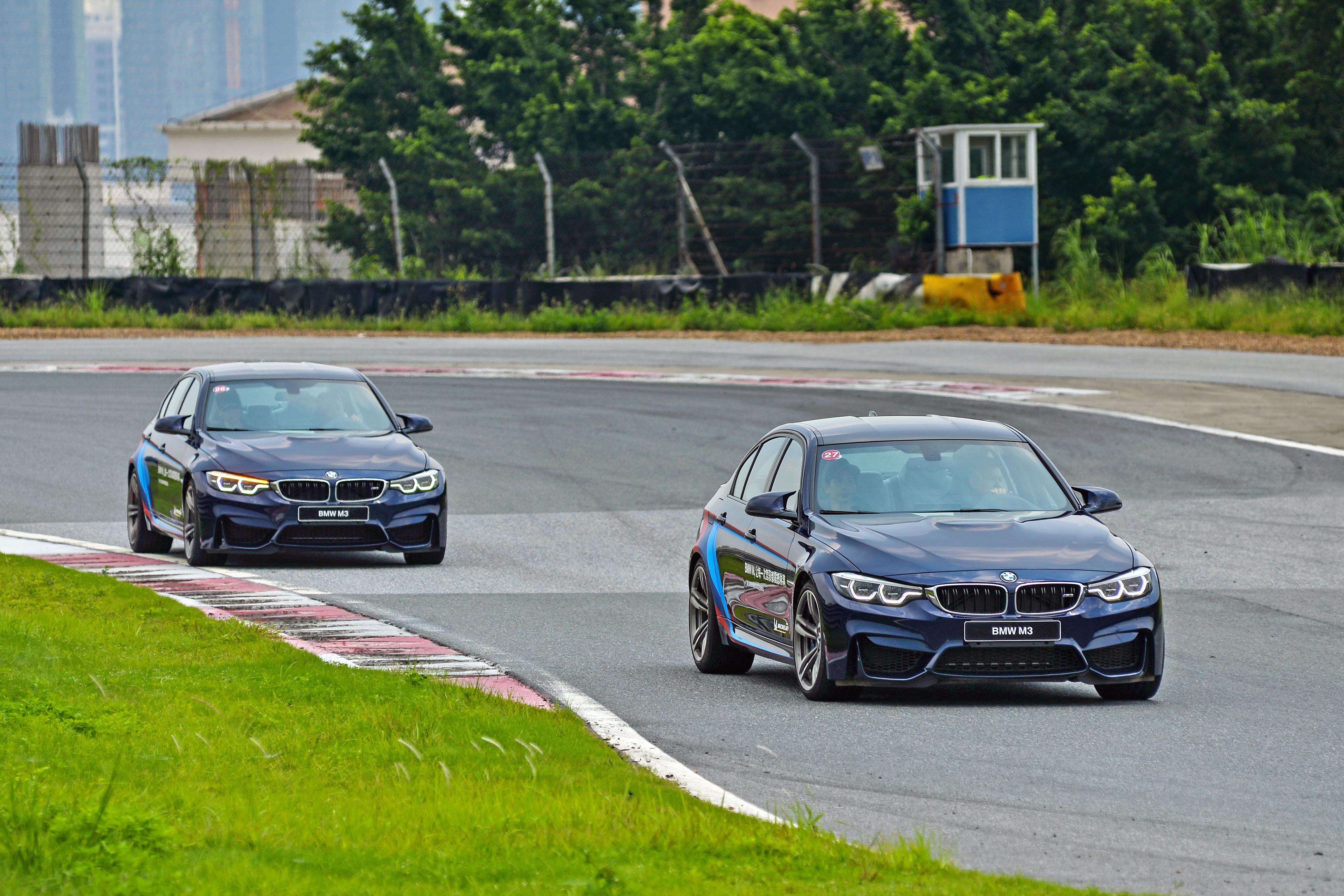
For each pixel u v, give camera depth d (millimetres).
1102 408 93938
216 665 36406
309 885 18797
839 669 34000
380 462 56500
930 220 170875
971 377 110000
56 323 154875
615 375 115812
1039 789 27312
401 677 35250
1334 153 194000
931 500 36938
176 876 18828
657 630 45688
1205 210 191750
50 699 31188
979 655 33312
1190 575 53969
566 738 30016
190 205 181875
